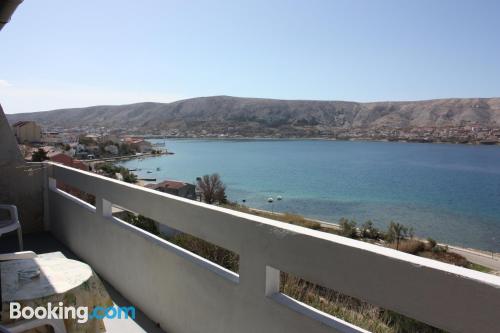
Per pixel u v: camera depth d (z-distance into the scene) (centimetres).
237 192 7831
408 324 239
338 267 126
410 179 9756
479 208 6719
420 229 5209
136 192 256
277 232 149
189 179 8419
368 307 249
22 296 150
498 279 93
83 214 355
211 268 193
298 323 141
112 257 298
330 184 8894
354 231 4331
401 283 109
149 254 246
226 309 179
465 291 96
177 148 19800
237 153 16950
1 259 193
